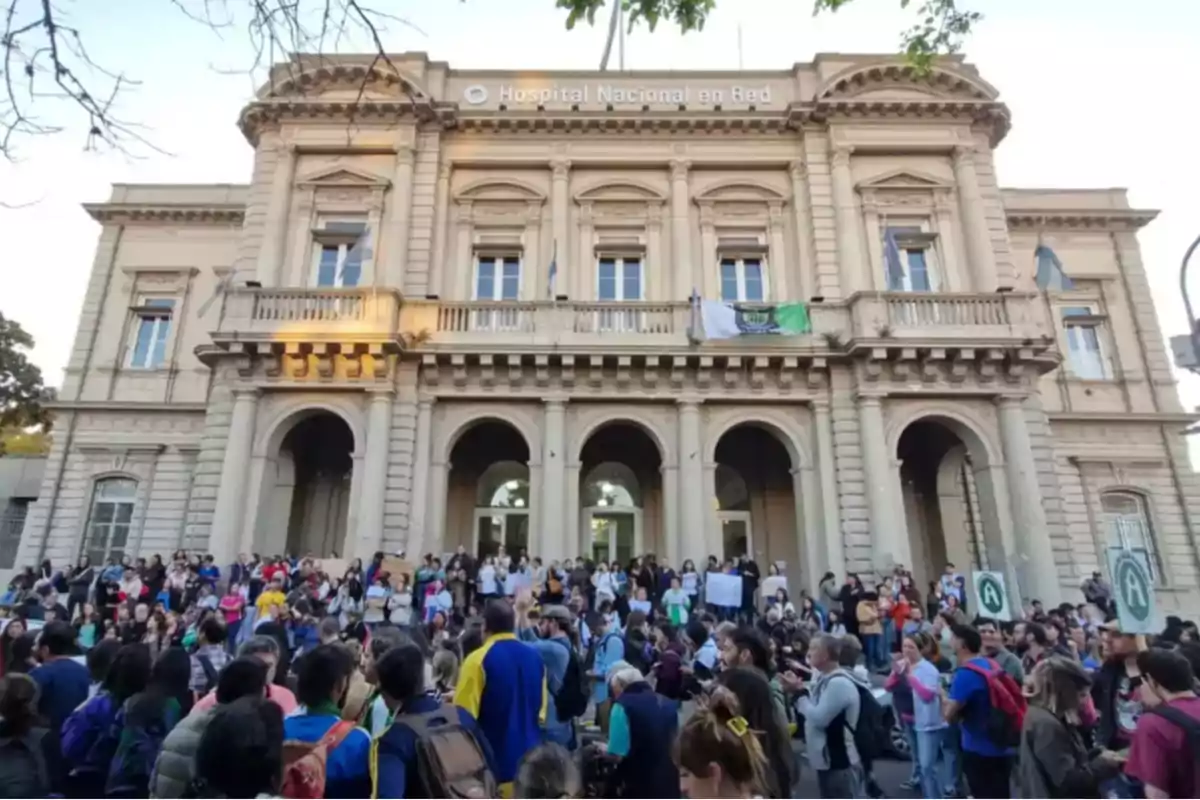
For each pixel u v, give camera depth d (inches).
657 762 199.9
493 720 209.5
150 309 1064.8
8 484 1222.3
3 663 296.7
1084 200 1155.3
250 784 122.9
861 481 775.1
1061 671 204.8
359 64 909.2
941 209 892.0
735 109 935.0
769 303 820.6
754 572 722.2
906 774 366.6
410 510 762.8
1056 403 1058.1
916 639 326.3
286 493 815.1
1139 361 1080.8
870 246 879.7
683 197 907.4
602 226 911.0
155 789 166.9
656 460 890.1
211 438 781.9
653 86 959.6
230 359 799.7
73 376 1029.2
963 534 858.8
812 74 952.3
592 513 887.7
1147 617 268.1
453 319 823.7
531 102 950.4
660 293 877.8
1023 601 724.7
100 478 998.4
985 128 925.8
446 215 904.9
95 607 609.9
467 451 892.0
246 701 138.3
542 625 327.9
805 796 327.6
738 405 818.2
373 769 148.6
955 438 859.4
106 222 1111.0
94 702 211.2
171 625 503.5
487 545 869.8
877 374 791.1
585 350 792.3
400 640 237.0
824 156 916.0
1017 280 901.8
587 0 243.8
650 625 596.7
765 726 186.9
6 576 940.6
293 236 872.3
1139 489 1021.2
